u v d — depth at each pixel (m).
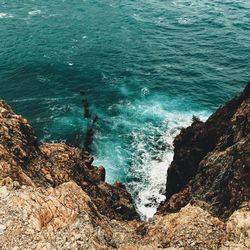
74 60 60.62
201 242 14.88
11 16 76.81
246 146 20.36
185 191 25.70
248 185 18.34
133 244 16.30
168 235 15.80
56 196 16.62
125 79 56.03
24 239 13.75
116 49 65.25
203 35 71.81
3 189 15.57
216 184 21.25
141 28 74.62
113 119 46.62
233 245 14.32
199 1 91.06
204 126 31.03
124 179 37.06
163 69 59.00
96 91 52.66
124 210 25.61
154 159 39.88
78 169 24.36
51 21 75.75
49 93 51.72
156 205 33.84
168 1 90.75
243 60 61.91
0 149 17.59
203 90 53.47
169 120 46.78
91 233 15.20
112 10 83.81
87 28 73.44
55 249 13.79
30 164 19.36
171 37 70.88
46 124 45.19
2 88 52.28
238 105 29.11
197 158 30.66
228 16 81.56
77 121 45.91
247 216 15.22
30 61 59.19
